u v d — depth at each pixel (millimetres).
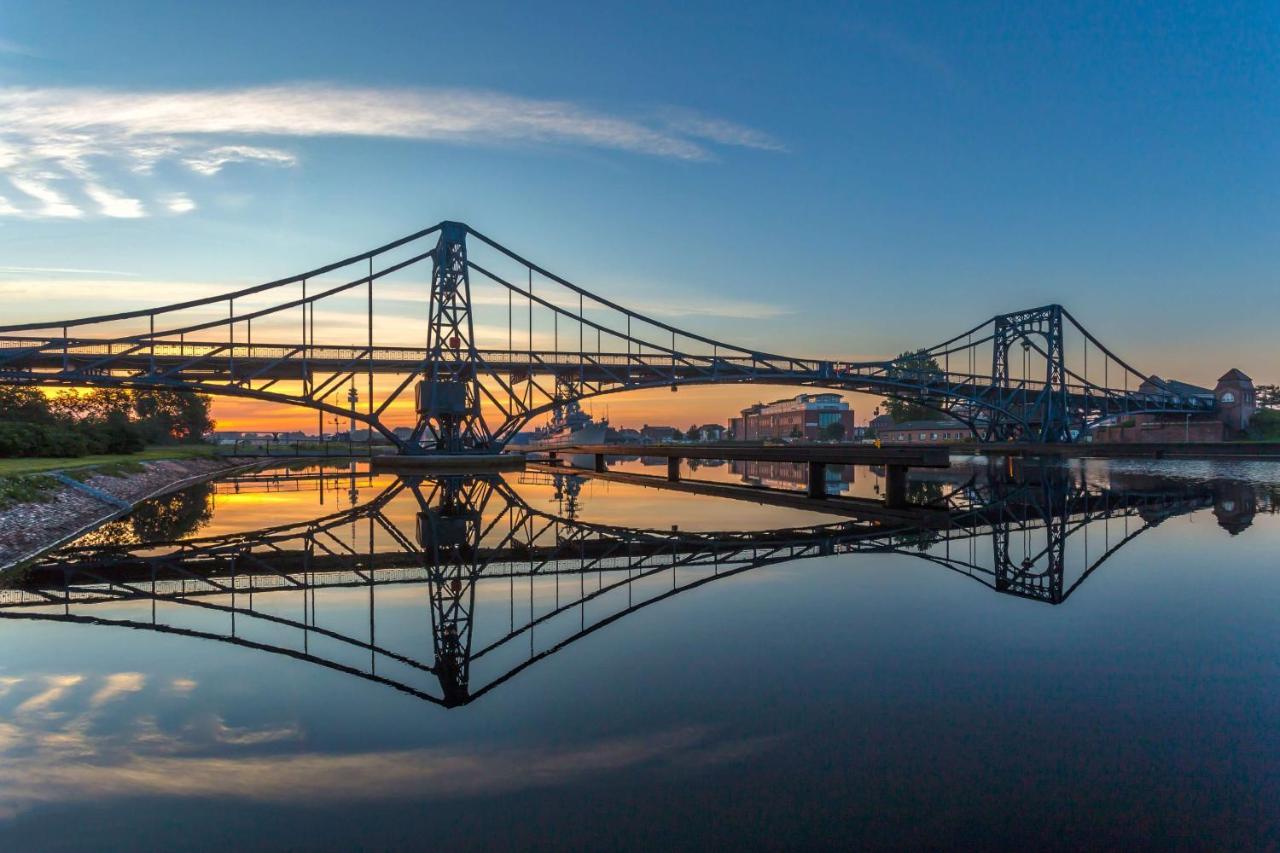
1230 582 14242
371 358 74438
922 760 6395
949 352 121062
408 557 19781
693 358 91750
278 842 5289
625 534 23656
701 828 5355
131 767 6609
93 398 119125
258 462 95875
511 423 80625
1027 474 54875
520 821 5539
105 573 17797
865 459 33844
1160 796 5719
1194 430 135750
